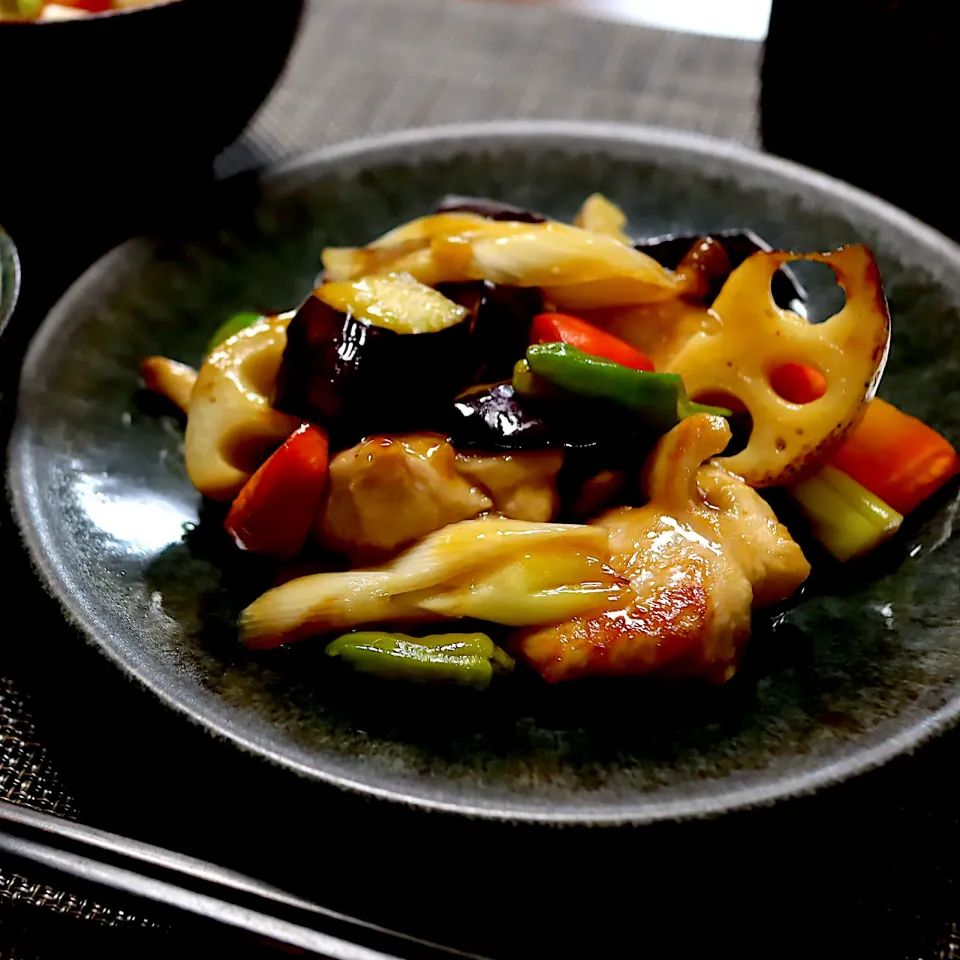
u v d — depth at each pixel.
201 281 0.67
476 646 0.56
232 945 0.54
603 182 0.69
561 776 0.54
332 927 0.53
